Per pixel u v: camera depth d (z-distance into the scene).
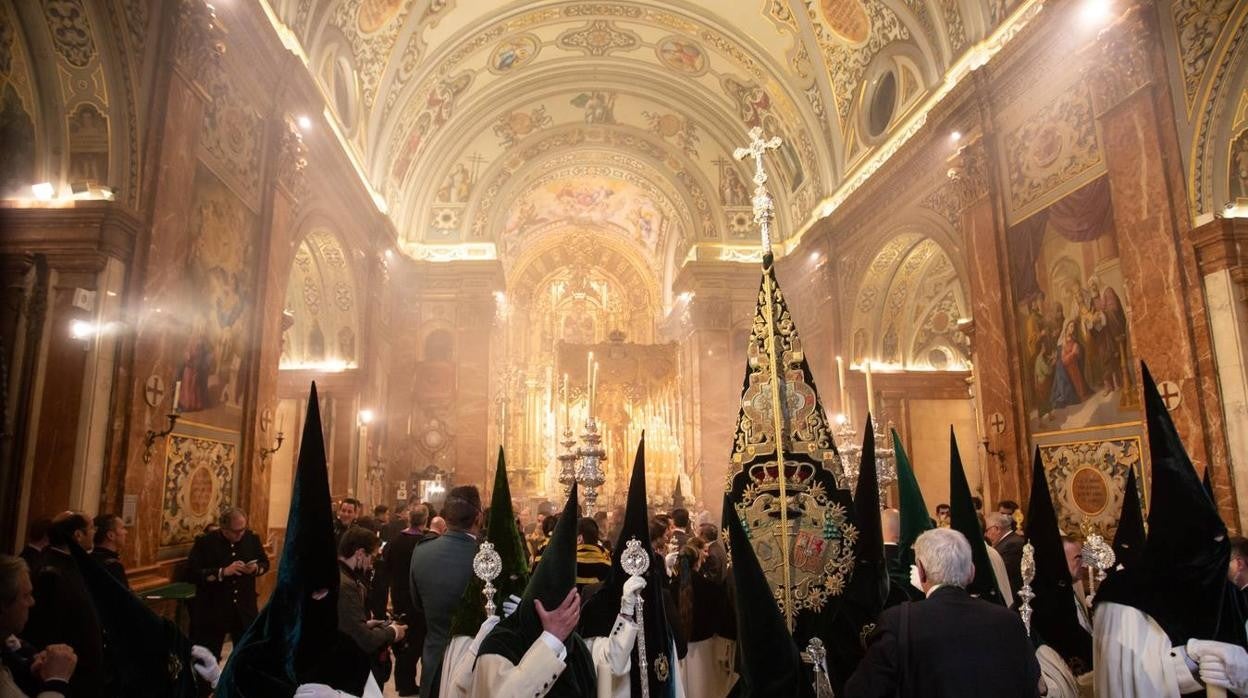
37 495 7.13
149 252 8.05
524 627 3.03
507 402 25.56
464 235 22.59
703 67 21.05
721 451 21.91
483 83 21.28
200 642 6.88
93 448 7.38
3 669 3.06
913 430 18.14
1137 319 9.73
